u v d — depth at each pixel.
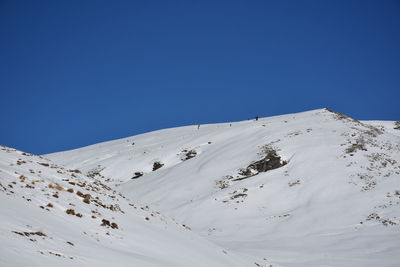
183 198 49.28
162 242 15.68
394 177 41.53
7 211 10.60
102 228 13.78
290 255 26.16
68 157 90.56
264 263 21.98
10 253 7.65
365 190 39.81
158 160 69.56
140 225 17.45
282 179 46.84
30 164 20.91
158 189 54.44
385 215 33.34
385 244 26.77
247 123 84.00
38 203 13.30
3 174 15.48
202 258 15.74
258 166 51.72
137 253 12.41
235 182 49.94
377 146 51.62
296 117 76.94
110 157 80.31
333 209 37.16
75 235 11.43
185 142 75.81
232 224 38.59
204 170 56.44
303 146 53.78
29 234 9.42
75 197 16.72
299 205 40.19
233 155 58.72
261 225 37.25
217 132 76.94
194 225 40.22
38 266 7.55
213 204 44.56
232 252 21.81
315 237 31.47
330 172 45.41
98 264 9.35
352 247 27.17
